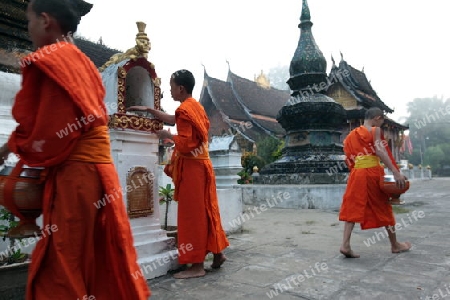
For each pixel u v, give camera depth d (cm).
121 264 188
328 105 1170
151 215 397
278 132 3002
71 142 175
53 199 178
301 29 1316
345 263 405
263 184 1185
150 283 348
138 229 382
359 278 349
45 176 183
